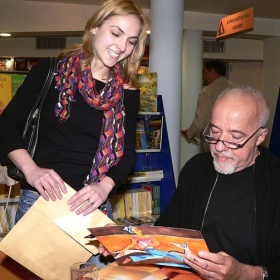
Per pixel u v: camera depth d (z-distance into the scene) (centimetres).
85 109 172
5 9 605
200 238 119
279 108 420
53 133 171
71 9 616
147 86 391
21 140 163
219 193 172
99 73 175
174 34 483
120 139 178
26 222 145
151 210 406
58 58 176
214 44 828
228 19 563
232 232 165
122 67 183
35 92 168
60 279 147
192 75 706
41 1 607
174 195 190
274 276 144
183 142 706
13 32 614
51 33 635
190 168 188
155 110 395
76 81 170
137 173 393
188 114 711
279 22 743
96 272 119
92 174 173
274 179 165
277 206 160
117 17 159
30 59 773
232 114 154
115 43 161
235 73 921
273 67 764
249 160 165
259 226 160
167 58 482
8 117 164
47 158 170
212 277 125
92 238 138
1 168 270
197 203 177
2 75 302
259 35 744
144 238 125
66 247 148
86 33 169
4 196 325
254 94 158
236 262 129
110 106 174
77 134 172
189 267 128
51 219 147
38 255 145
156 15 483
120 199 391
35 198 169
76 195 150
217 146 157
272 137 424
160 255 125
